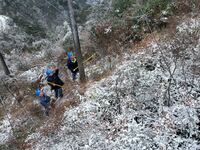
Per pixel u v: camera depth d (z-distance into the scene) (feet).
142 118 22.61
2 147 29.84
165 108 22.36
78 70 34.42
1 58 46.57
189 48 27.09
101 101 26.68
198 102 21.74
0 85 45.80
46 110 30.96
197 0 33.88
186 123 20.39
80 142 23.18
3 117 38.37
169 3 36.19
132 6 39.58
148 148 19.60
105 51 38.68
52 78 31.22
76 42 29.27
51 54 54.90
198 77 24.13
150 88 24.93
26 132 30.78
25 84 44.29
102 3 49.03
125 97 25.54
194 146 18.69
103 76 31.53
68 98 31.17
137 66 28.71
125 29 38.70
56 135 26.02
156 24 35.24
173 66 25.95
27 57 59.77
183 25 31.14
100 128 23.67
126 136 21.21
